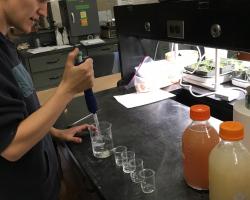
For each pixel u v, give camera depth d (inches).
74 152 43.9
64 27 163.8
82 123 53.2
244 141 30.8
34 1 34.9
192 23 43.2
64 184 55.1
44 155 40.8
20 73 37.9
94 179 36.7
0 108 29.8
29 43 161.3
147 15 52.9
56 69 149.6
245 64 62.5
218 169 26.9
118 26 64.2
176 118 51.2
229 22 37.3
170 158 39.2
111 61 99.7
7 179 35.8
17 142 30.9
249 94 31.7
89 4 159.8
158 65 68.1
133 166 37.8
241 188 26.9
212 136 30.4
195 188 32.5
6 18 35.1
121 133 47.9
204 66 64.3
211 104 57.7
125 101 61.2
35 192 39.1
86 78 34.4
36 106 40.8
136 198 32.3
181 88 64.6
